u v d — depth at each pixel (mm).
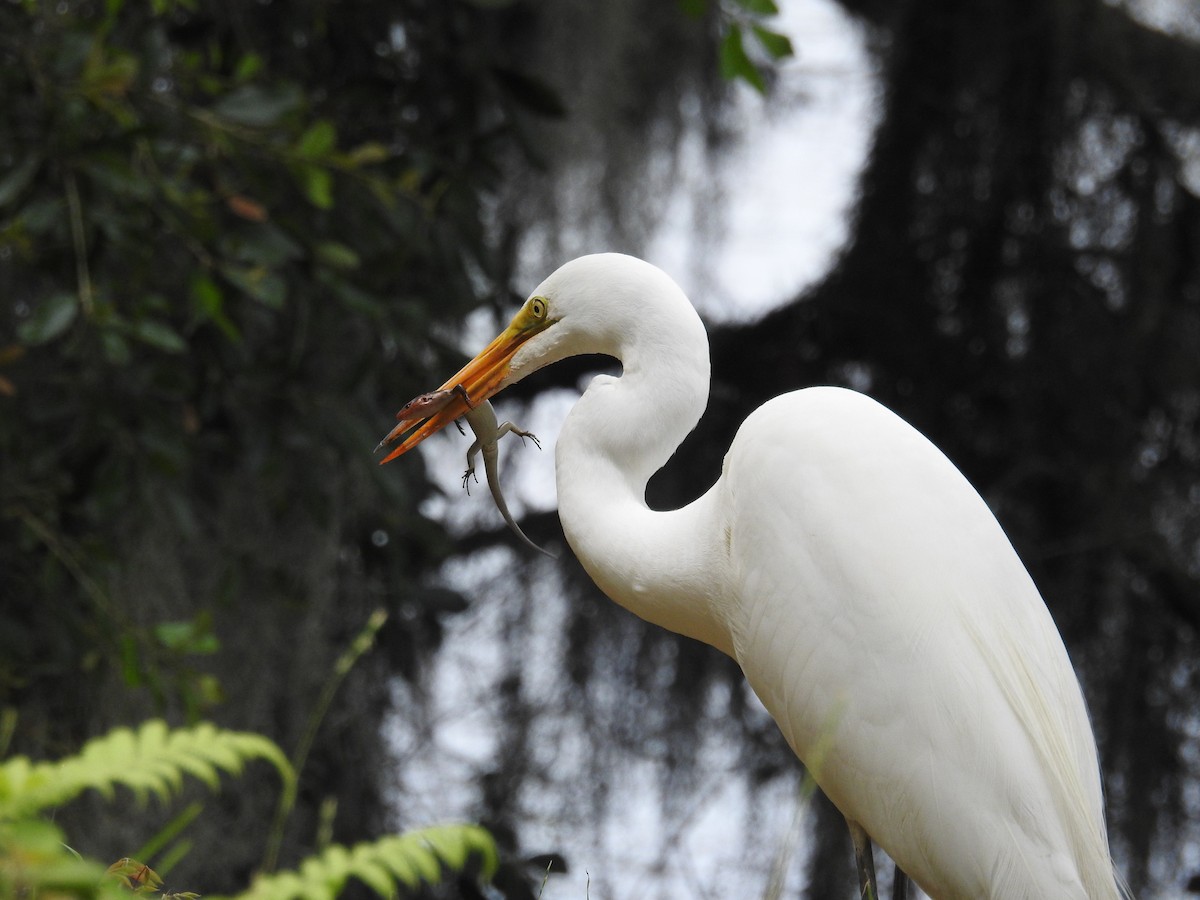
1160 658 12836
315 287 8531
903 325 13203
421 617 10703
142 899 2287
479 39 9562
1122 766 12477
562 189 13289
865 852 5105
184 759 2357
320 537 10039
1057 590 12672
